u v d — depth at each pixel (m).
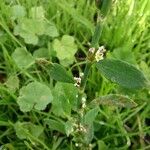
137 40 0.16
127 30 0.16
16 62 0.14
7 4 0.17
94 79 0.15
